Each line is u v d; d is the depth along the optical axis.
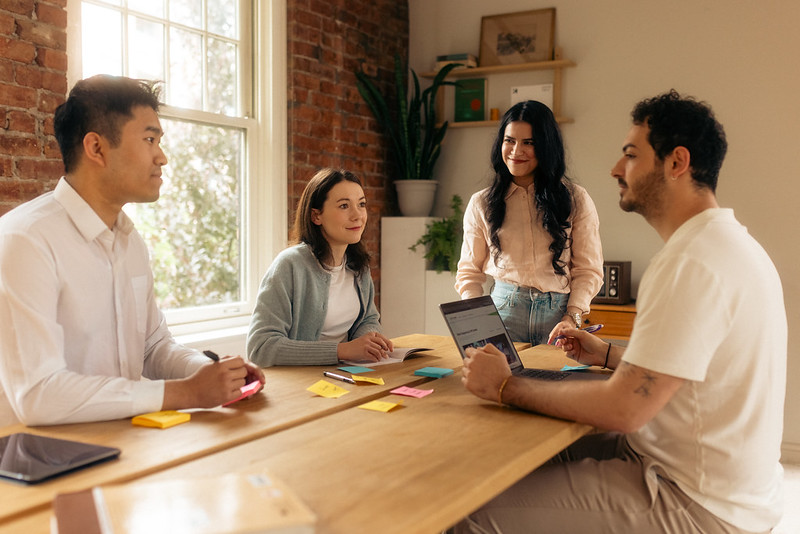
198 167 3.60
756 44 3.76
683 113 1.38
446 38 4.71
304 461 1.16
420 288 4.48
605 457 1.65
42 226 1.46
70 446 1.17
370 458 1.18
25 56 2.64
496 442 1.28
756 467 1.31
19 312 1.35
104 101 1.49
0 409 1.53
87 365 1.56
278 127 3.90
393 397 1.63
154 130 1.56
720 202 3.86
